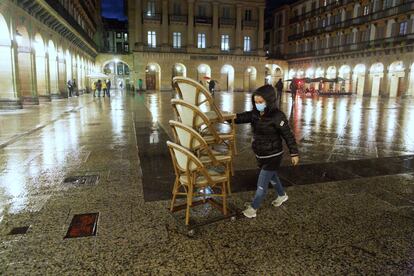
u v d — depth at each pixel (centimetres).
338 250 313
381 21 3812
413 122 1278
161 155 683
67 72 3027
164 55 4944
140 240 328
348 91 4384
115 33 7919
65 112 1530
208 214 389
